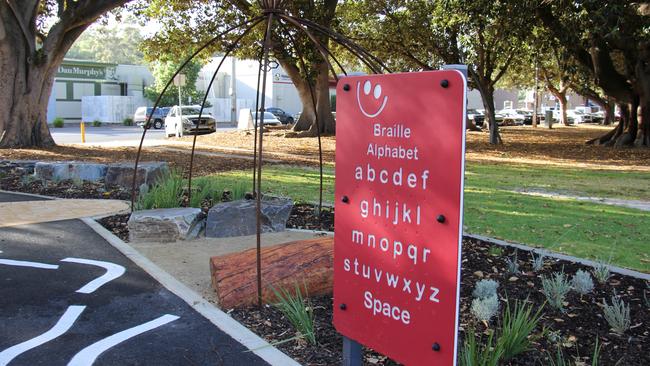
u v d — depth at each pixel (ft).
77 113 171.22
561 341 13.73
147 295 16.67
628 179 47.32
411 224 9.29
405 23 90.74
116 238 23.08
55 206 29.37
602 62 79.51
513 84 181.27
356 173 10.33
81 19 61.00
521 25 62.69
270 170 49.19
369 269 10.14
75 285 17.44
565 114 175.42
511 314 15.26
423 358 9.16
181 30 83.20
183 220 23.16
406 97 9.25
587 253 22.38
